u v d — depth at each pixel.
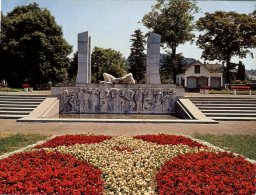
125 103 23.23
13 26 45.56
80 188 6.39
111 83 23.34
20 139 12.70
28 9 50.28
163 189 6.57
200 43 50.00
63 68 48.03
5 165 7.75
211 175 7.37
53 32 47.44
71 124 17.20
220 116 20.70
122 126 16.66
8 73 45.72
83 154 9.34
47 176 6.88
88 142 11.31
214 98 24.56
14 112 20.70
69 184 6.48
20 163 8.14
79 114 22.59
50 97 23.25
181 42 48.75
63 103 23.34
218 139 13.17
